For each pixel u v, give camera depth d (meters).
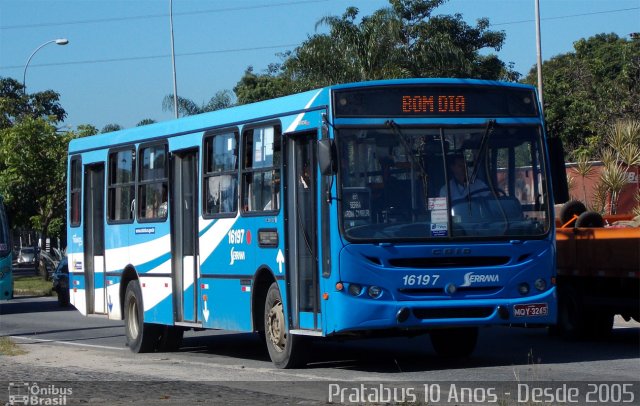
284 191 13.24
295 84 39.12
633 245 14.95
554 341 16.89
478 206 12.53
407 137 12.48
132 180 17.70
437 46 38.66
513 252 12.58
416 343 17.39
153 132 17.11
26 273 61.47
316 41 38.28
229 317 14.74
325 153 11.90
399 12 44.81
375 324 12.12
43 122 45.41
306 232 12.91
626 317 16.22
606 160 23.41
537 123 12.98
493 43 50.78
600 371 12.78
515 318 12.52
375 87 12.49
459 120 12.66
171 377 12.89
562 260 16.81
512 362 13.98
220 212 15.01
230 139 14.81
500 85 12.92
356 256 12.12
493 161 12.70
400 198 12.34
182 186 16.23
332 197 12.18
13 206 45.59
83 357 16.23
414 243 12.27
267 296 13.87
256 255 13.98
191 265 15.86
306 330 12.87
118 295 18.12
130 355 16.98
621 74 45.47
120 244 18.08
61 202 46.06
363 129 12.36
